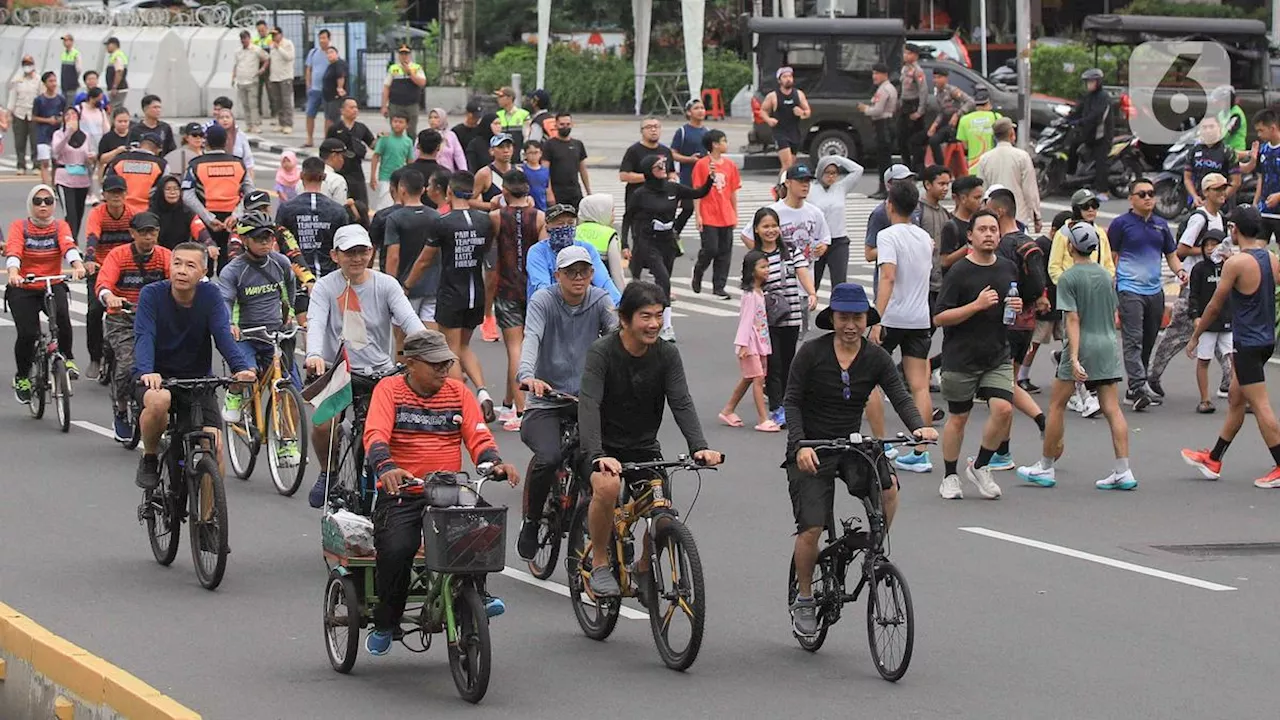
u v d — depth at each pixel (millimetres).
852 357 27047
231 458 40719
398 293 34188
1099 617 29656
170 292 31469
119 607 29750
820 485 26859
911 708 24781
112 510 36906
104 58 136125
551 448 29812
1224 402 49906
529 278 39719
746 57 140500
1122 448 39531
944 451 38562
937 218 46625
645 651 27625
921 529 35875
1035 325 45531
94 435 44406
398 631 25781
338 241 33625
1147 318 48594
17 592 30656
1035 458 42906
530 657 27234
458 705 24766
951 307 37719
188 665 26578
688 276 73062
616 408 27016
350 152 67500
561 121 66625
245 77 119000
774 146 100250
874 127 95938
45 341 45500
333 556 25812
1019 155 60469
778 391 45688
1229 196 72938
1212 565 33281
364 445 25625
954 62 102875
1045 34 143750
